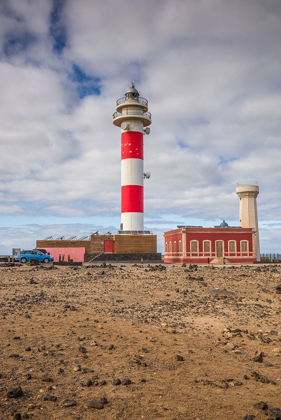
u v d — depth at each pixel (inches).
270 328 585.3
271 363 415.8
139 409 291.9
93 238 2251.5
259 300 820.0
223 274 1219.9
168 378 360.8
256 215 2847.0
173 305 738.8
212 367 397.1
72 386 333.1
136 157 2284.7
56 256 2267.5
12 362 387.9
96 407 291.6
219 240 2235.5
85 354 423.8
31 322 567.5
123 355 426.3
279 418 281.9
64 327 543.5
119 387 334.6
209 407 299.1
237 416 284.5
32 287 954.7
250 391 335.0
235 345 481.1
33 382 337.7
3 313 623.2
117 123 2375.7
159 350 451.8
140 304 743.1
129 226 2241.6
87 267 1521.9
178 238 2322.8
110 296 826.2
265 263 2126.0
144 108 2326.5
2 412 277.4
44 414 277.7
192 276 1168.8
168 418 278.5
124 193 2273.6
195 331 551.5
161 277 1141.7
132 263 2063.2
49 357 409.1
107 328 549.0
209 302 776.3
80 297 808.3
